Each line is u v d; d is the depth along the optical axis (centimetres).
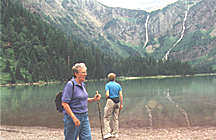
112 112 921
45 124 1185
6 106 2047
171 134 916
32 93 4219
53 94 3838
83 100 524
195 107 1809
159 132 959
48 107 1942
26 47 16988
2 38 17075
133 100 2559
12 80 12675
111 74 922
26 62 15212
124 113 1552
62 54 18475
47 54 17362
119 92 916
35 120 1306
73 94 509
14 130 1046
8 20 19788
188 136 877
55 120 1302
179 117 1343
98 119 1318
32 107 1950
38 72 13725
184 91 3909
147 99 2662
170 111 1611
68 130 515
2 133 987
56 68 14888
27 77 13475
